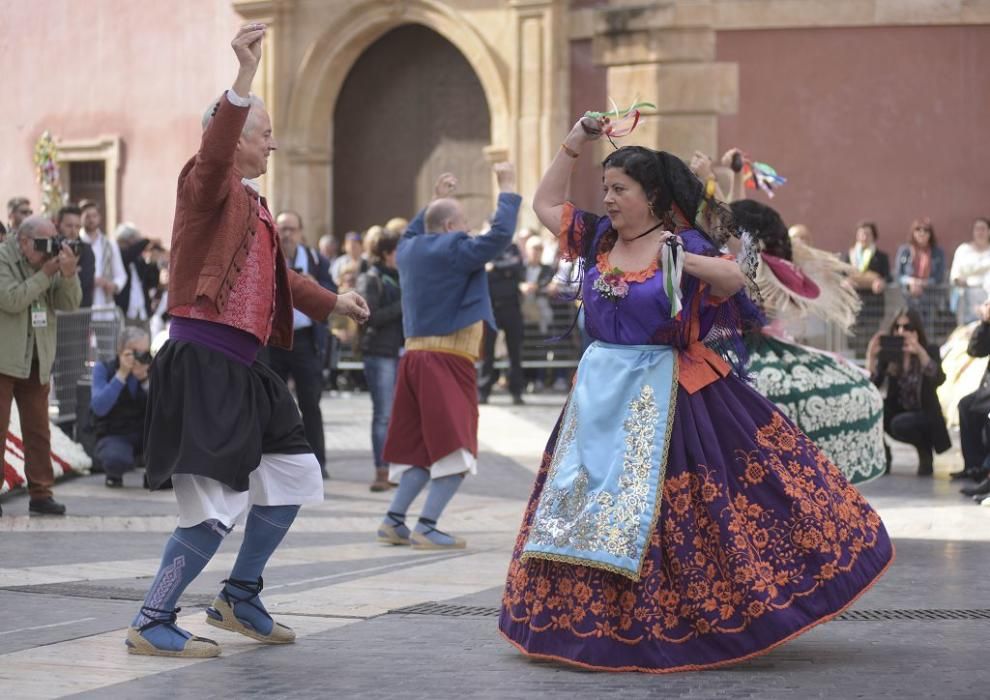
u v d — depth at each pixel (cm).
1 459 977
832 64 1909
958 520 940
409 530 889
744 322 561
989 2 1883
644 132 1938
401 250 894
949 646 539
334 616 616
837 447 799
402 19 2155
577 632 504
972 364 1305
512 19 2045
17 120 2591
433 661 518
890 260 1909
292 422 552
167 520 985
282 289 551
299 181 2227
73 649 542
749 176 843
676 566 507
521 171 2038
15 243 970
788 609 507
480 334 884
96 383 1183
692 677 489
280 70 2228
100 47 2489
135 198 2458
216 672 502
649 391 525
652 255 543
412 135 2214
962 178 1897
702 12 1911
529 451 1377
